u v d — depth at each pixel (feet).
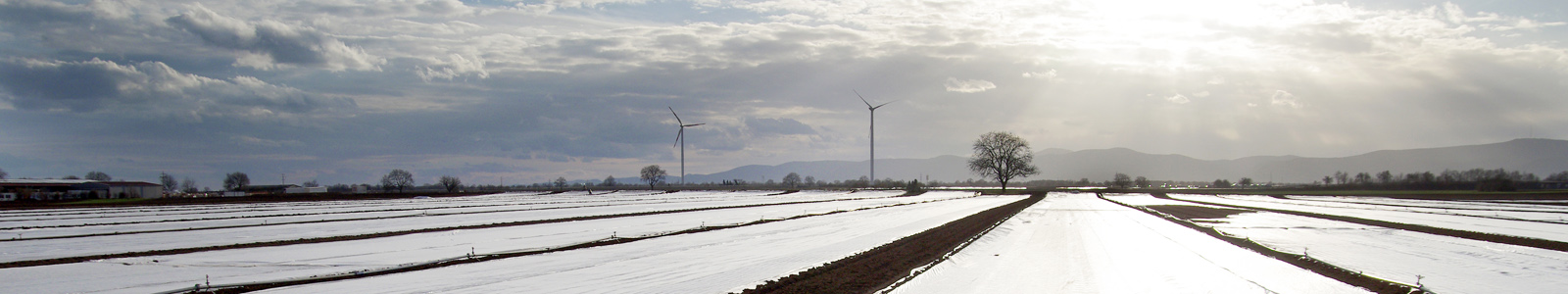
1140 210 261.03
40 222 214.90
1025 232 155.53
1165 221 193.67
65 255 120.88
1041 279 87.92
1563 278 88.84
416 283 87.40
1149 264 102.17
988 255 111.86
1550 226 173.47
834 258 108.58
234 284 87.30
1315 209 271.49
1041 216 220.64
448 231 168.76
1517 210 258.16
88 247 135.13
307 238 152.15
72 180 592.60
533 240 142.31
